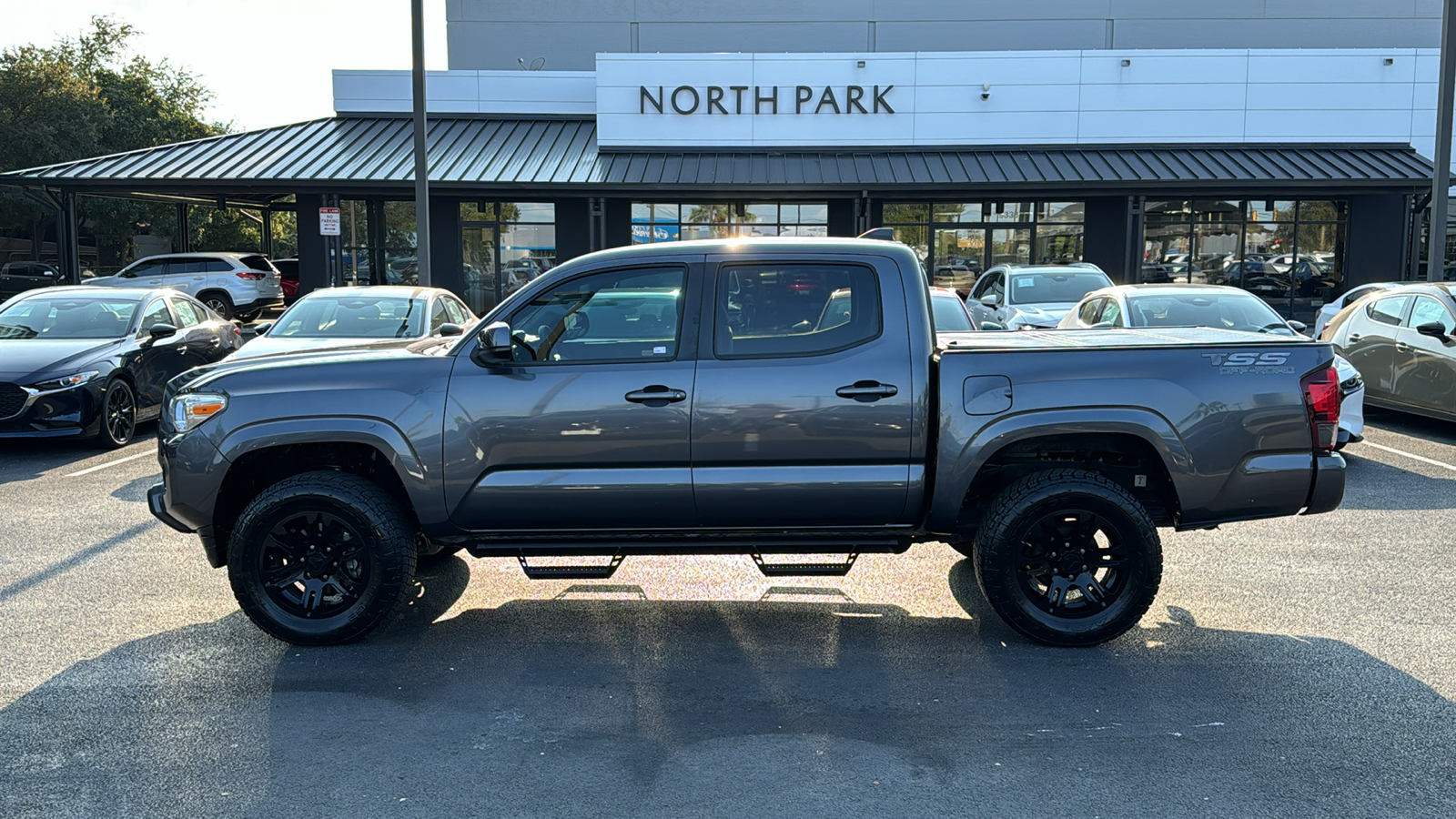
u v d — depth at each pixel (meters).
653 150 23.38
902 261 4.81
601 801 3.42
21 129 33.06
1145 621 5.22
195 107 45.12
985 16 29.69
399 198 22.75
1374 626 5.09
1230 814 3.30
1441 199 16.36
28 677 4.52
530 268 23.50
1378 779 3.53
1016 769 3.63
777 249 4.83
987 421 4.64
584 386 4.73
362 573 4.86
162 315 11.77
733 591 5.81
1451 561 6.25
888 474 4.74
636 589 5.85
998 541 4.71
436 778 3.58
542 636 5.07
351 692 4.36
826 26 30.02
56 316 11.21
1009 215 23.50
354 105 25.09
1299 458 4.75
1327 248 23.23
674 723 4.04
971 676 4.50
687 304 4.80
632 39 30.27
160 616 5.35
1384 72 23.11
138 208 38.44
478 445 4.75
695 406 4.70
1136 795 3.43
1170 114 23.41
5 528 7.20
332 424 4.77
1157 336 5.43
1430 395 10.42
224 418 4.81
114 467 9.54
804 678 4.50
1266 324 10.38
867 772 3.62
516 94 25.38
